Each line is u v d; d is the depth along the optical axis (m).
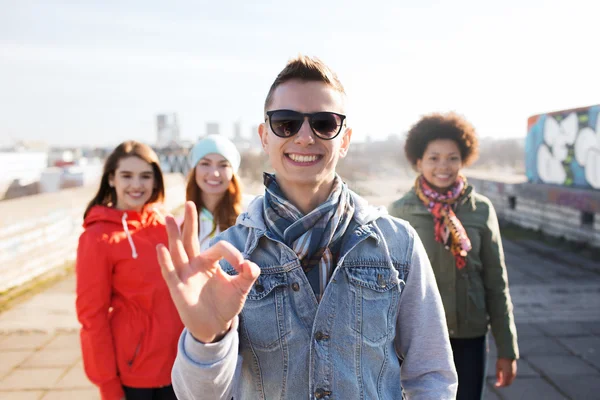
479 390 2.47
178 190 14.64
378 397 1.29
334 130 1.31
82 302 2.24
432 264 2.50
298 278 1.31
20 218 6.51
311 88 1.30
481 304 2.47
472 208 2.57
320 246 1.31
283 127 1.30
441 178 2.60
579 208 9.11
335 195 1.34
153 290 2.35
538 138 11.07
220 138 3.19
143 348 2.30
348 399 1.26
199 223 3.16
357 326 1.30
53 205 7.61
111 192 2.62
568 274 7.25
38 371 3.99
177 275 1.12
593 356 4.22
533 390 3.66
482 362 2.50
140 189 2.54
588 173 9.21
